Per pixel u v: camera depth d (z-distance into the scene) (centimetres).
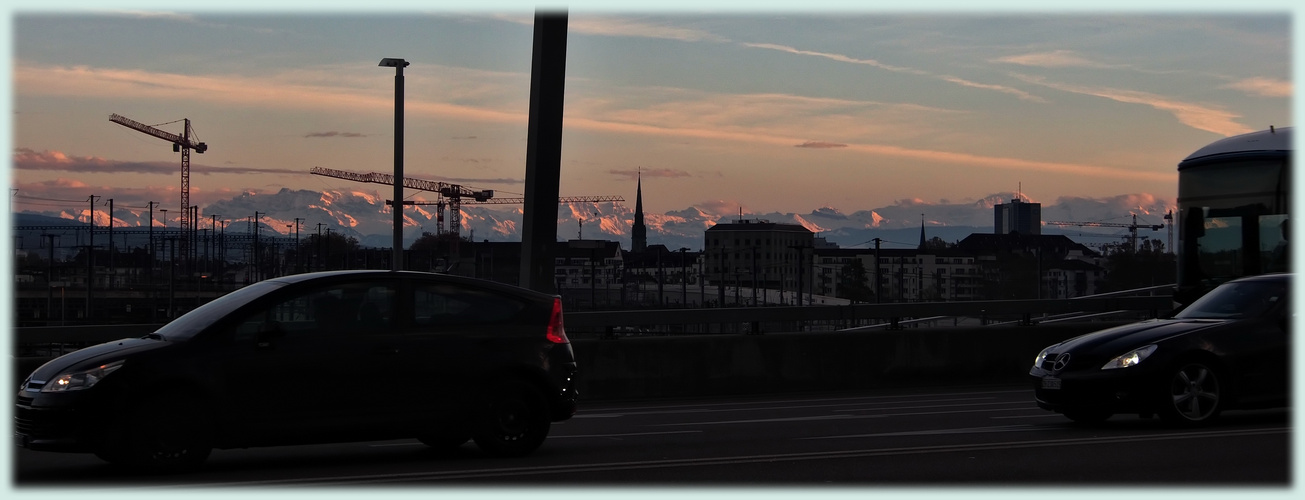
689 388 1891
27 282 10838
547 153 1781
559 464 1028
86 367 951
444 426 1050
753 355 1939
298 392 998
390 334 1039
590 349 1844
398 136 2641
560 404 1102
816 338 1984
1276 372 1234
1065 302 2236
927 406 1633
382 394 1026
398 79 2633
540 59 1762
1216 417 1228
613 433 1298
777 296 14712
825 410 1592
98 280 11606
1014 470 971
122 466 978
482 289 1097
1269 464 991
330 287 1034
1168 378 1211
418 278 1067
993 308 2156
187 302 10731
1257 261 1981
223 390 973
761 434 1269
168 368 960
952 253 17675
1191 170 2089
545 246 1789
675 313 1912
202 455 970
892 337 2033
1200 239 2058
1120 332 1259
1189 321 1270
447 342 1058
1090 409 1239
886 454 1073
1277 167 1980
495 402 1070
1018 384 2088
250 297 1016
